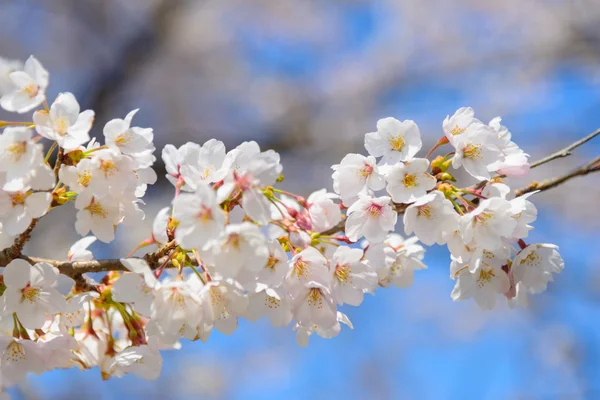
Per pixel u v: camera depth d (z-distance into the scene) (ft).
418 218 4.19
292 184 10.69
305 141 11.17
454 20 12.16
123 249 8.50
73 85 10.63
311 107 11.76
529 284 4.30
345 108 11.71
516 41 11.46
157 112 11.03
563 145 10.28
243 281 4.08
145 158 4.19
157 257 4.14
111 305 4.26
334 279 4.17
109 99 10.07
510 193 4.30
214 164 4.12
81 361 4.27
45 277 4.14
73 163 4.13
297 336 4.29
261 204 4.04
